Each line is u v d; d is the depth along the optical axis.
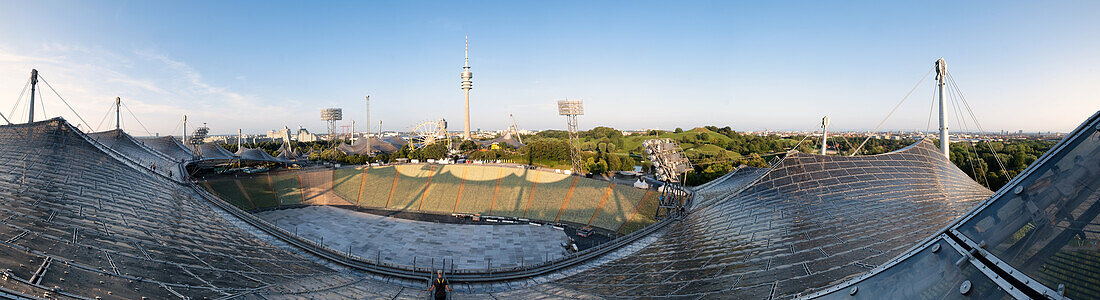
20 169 57.19
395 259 75.19
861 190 59.19
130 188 62.38
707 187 98.69
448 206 119.44
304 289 41.31
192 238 48.03
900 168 69.12
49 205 44.75
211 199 77.94
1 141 69.44
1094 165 13.11
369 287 48.84
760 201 60.88
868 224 43.62
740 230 51.44
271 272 44.41
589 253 67.25
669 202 95.06
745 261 39.84
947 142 88.56
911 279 15.84
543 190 123.88
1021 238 13.45
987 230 14.77
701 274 39.88
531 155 188.75
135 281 32.22
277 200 117.62
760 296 29.78
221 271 39.94
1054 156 14.69
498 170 140.62
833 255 35.50
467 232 93.94
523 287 51.84
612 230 98.00
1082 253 11.72
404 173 141.12
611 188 117.69
